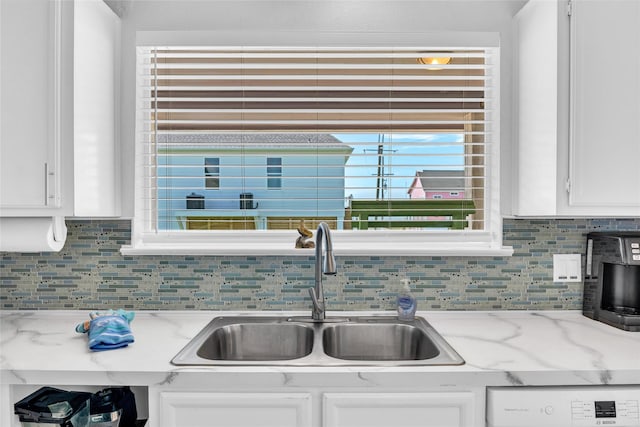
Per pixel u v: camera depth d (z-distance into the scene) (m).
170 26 1.87
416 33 1.85
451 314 1.85
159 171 1.94
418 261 1.88
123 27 1.86
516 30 1.84
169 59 1.94
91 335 1.44
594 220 1.88
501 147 1.88
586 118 1.55
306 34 1.85
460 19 1.88
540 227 1.88
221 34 1.85
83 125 1.58
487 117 1.96
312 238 1.94
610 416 1.23
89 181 1.62
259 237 1.94
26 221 1.57
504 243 1.88
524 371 1.24
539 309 1.89
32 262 1.88
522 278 1.88
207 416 1.26
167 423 1.25
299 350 1.70
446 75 1.95
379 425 1.25
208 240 1.94
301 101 1.93
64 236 1.63
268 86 1.94
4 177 1.51
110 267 1.87
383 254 1.82
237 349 1.72
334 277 1.87
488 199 1.95
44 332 1.63
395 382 1.24
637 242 1.66
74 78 1.52
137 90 1.88
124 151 1.86
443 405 1.25
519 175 1.83
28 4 1.50
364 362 1.30
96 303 1.88
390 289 1.88
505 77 1.87
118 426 1.45
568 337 1.55
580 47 1.54
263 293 1.88
